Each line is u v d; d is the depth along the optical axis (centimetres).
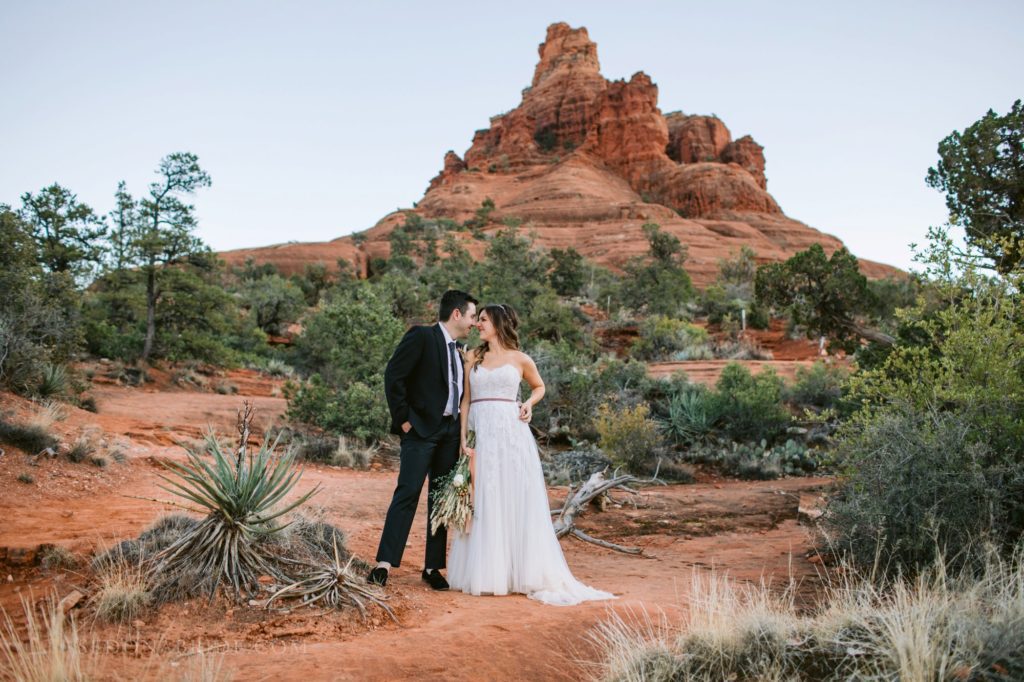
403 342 511
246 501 445
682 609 455
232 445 1184
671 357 3588
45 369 1238
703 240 12650
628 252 11281
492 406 525
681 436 1733
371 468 1344
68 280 1817
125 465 924
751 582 543
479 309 544
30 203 2595
